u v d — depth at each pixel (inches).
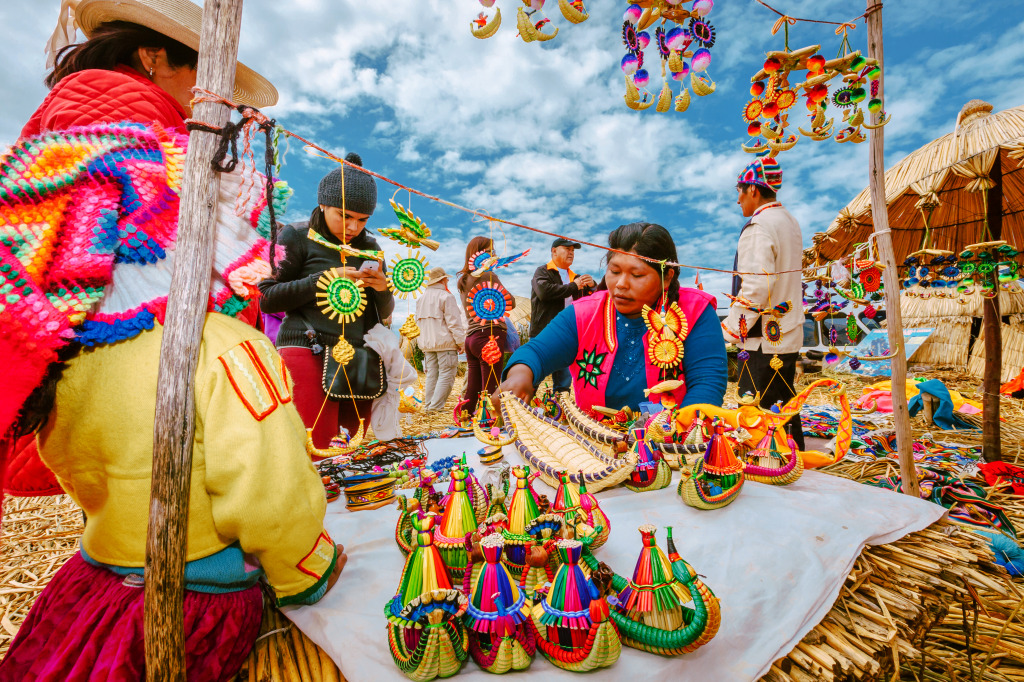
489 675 40.0
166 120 47.9
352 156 89.8
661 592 41.6
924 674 65.7
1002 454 138.9
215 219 38.5
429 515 44.9
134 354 39.2
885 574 57.9
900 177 118.3
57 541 93.2
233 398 39.9
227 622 41.3
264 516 39.9
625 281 86.3
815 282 124.0
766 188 121.9
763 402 121.2
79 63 49.4
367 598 49.1
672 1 66.1
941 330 300.8
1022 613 77.6
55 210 36.7
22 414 36.7
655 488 70.2
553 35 63.6
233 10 38.1
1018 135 93.1
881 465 113.0
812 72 83.4
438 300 235.9
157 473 36.0
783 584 50.9
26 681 39.5
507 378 89.7
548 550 46.4
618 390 94.9
